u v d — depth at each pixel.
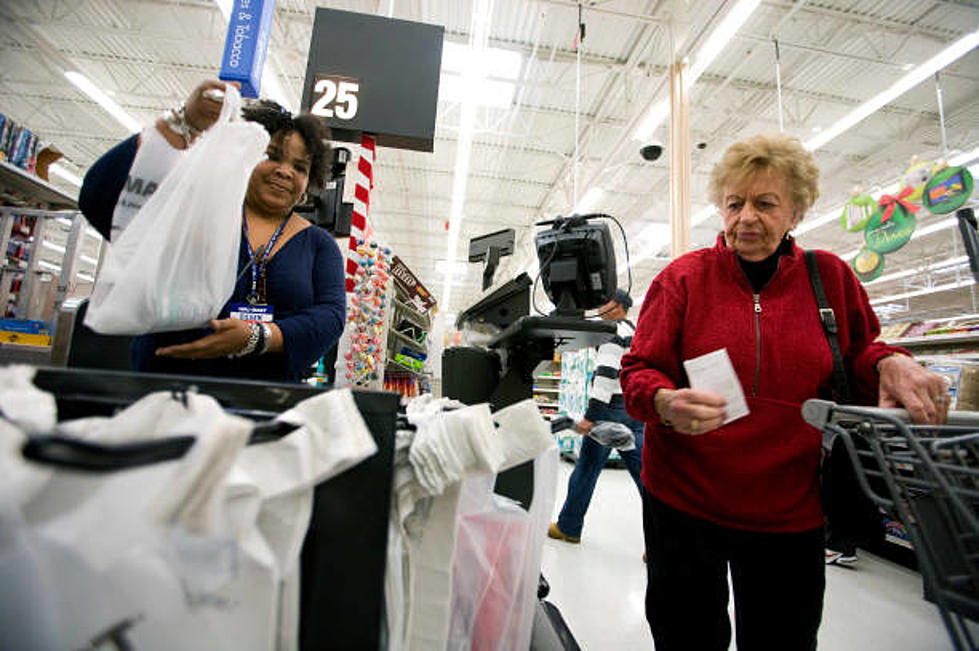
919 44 4.49
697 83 5.26
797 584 0.79
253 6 1.75
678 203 3.85
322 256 1.04
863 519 0.70
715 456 0.83
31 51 5.25
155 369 0.81
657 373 0.86
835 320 0.86
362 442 0.42
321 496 0.44
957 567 0.53
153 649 0.29
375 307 2.39
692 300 0.92
